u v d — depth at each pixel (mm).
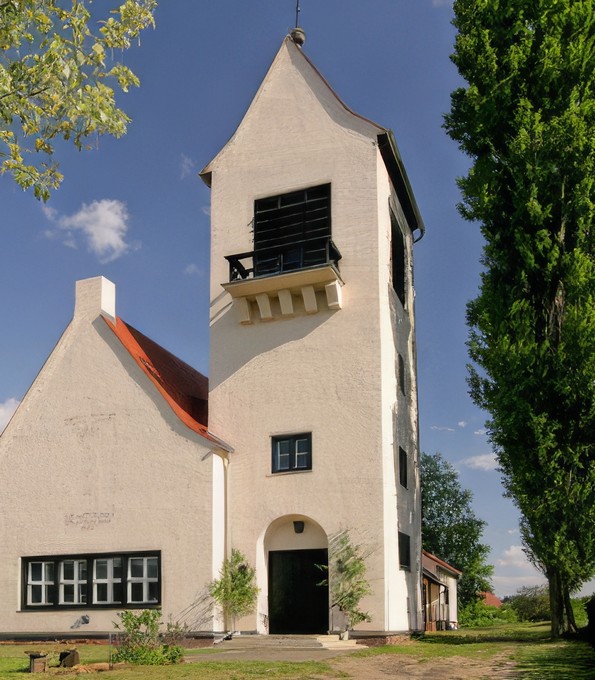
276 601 22953
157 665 15258
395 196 27625
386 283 24844
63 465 24688
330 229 24844
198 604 21891
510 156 22938
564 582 21172
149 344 29266
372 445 22531
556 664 15055
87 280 26109
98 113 11078
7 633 23844
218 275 26047
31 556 24266
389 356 24469
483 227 23531
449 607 47344
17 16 10984
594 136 22047
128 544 23203
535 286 22609
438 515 68000
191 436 23344
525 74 23625
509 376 21406
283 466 23516
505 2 24016
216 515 22719
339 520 22219
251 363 24719
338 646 20047
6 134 11031
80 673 13891
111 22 11398
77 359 25469
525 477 21016
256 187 26328
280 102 26828
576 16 23281
